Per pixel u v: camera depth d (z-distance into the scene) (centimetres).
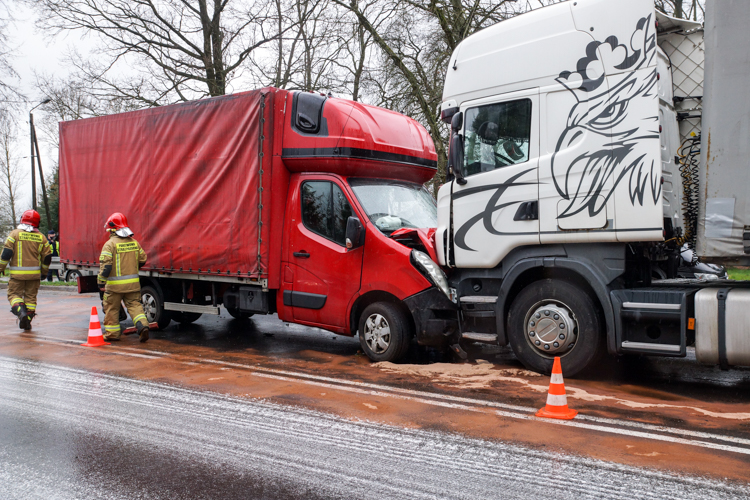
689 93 621
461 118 638
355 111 747
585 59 566
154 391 588
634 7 543
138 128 917
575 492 340
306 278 751
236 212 789
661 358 704
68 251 1047
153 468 393
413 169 807
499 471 373
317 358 746
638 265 589
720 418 471
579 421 466
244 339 905
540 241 591
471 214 636
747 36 496
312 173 752
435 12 1545
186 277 875
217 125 810
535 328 602
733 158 503
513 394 548
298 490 354
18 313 994
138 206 922
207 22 2230
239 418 495
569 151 573
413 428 460
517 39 611
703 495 333
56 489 363
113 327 887
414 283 660
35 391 592
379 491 350
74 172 1029
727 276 617
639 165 538
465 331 657
